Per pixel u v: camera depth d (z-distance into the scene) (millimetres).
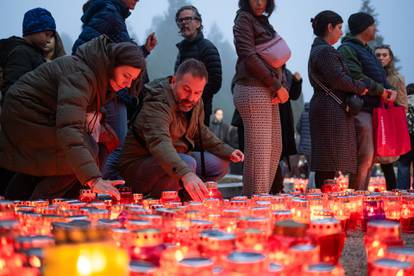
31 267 1426
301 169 13445
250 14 5230
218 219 2285
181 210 2434
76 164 3572
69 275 1041
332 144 5766
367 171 6246
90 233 1089
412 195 3814
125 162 4898
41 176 4293
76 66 3895
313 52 5926
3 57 4875
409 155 8133
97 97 3967
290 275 1560
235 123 5930
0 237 1552
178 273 1373
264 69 5051
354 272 2236
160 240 1666
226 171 5281
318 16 6117
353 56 6172
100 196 4785
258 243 1670
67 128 3650
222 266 1431
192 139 5020
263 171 5125
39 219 2215
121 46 3900
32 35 4895
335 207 3445
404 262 1661
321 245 1939
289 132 5883
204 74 4477
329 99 5789
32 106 4031
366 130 6137
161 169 4703
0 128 4355
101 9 5121
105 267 1057
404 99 7449
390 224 1992
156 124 4352
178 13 6211
